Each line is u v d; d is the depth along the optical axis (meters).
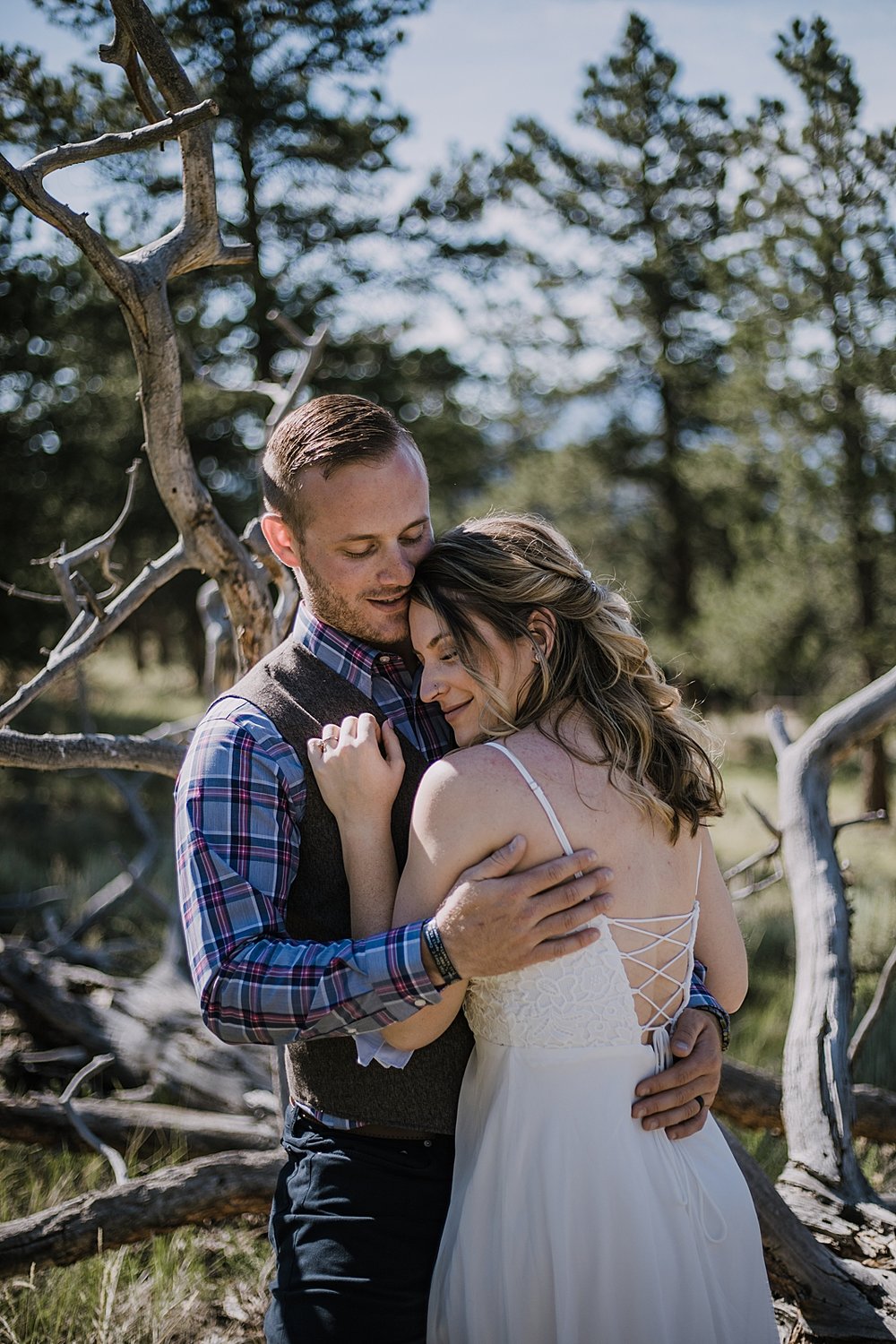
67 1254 2.62
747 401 11.65
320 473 1.82
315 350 3.57
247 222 10.83
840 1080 2.88
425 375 13.43
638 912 1.70
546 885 1.58
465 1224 1.69
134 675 26.73
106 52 2.31
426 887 1.65
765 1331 1.77
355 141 10.29
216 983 1.65
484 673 1.74
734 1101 3.54
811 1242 2.50
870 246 10.28
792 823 3.48
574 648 1.78
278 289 11.44
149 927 6.29
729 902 2.00
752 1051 4.84
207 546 2.82
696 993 1.89
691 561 17.00
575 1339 1.62
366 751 1.75
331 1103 1.80
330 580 1.85
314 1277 1.75
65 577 2.84
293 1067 1.87
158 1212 2.67
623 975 1.68
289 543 1.97
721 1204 1.78
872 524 11.26
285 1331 1.76
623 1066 1.69
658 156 14.32
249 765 1.77
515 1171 1.67
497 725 1.76
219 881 1.71
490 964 1.58
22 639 10.30
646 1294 1.62
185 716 16.33
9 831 9.14
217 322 11.73
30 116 3.47
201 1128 3.54
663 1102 1.70
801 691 14.01
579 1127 1.66
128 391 10.95
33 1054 4.29
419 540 1.90
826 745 3.58
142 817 5.38
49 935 5.59
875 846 10.55
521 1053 1.69
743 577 13.11
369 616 1.87
